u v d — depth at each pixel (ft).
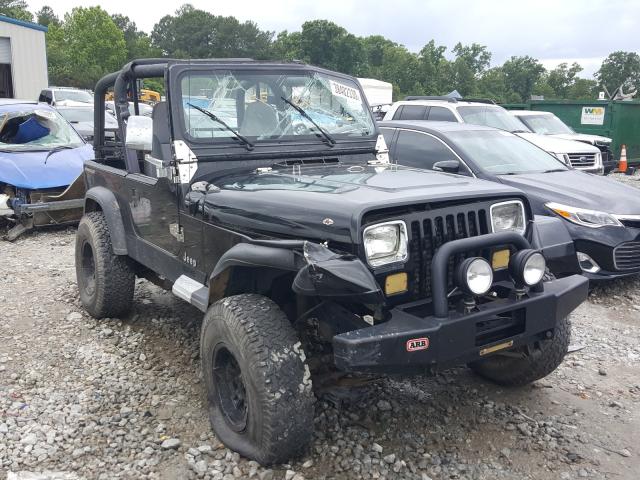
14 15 253.44
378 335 9.14
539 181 21.94
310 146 14.24
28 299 19.12
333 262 9.20
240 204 11.29
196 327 16.79
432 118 35.04
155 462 10.80
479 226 10.77
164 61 14.94
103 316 17.20
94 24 220.23
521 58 371.35
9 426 11.81
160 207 13.84
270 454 10.12
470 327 9.64
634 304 19.92
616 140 55.16
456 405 12.90
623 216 20.18
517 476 10.59
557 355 12.55
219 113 13.48
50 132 31.99
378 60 347.77
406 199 10.00
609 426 12.30
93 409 12.51
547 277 11.69
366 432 11.73
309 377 10.12
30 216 28.43
